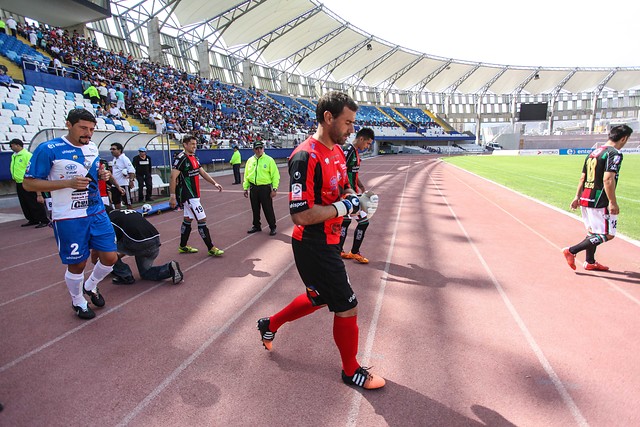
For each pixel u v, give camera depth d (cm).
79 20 2428
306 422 213
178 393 239
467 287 414
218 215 911
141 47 3712
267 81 5475
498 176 1859
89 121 321
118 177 903
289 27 4128
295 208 211
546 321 331
